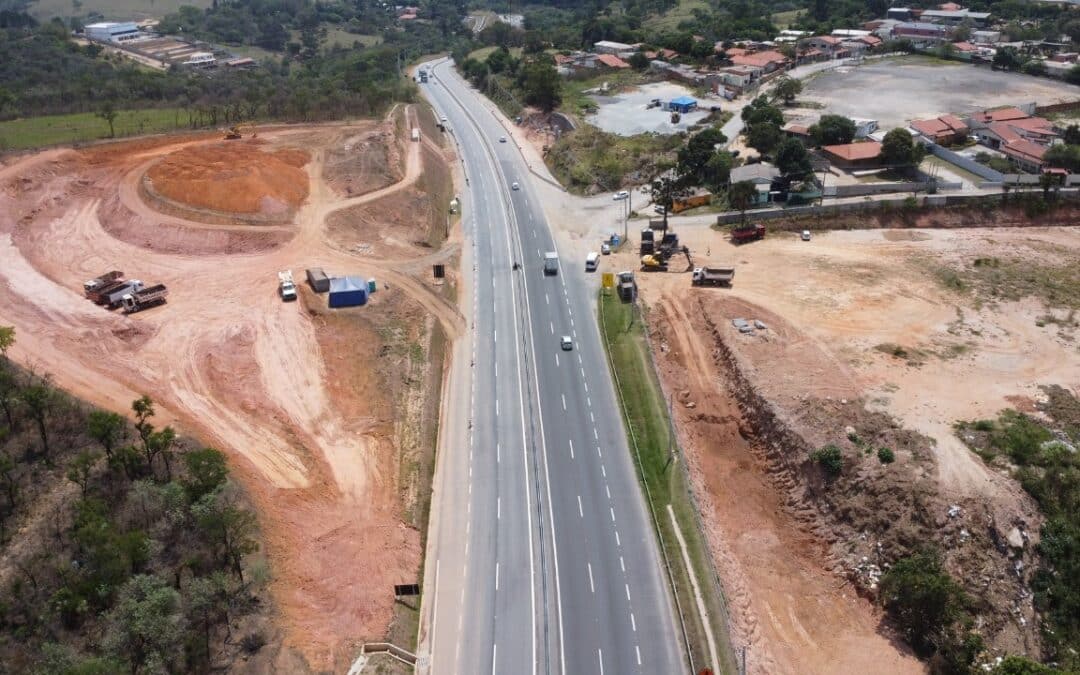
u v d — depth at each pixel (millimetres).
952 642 60375
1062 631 61625
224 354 89500
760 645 61969
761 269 112375
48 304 96750
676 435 80812
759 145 147750
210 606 56875
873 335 93812
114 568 55656
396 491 73125
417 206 131625
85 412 73000
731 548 70938
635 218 132750
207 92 192250
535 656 58688
